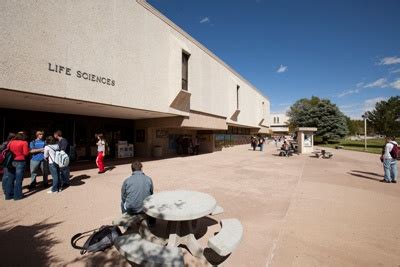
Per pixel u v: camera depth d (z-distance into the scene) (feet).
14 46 21.04
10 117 34.88
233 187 25.30
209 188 24.68
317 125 148.15
